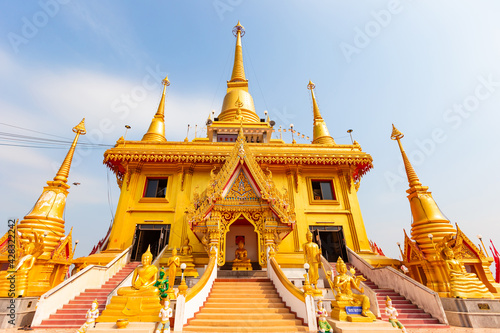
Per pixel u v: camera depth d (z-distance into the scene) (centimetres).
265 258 1300
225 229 1354
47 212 1294
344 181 1875
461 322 977
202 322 827
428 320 1001
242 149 1468
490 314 977
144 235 1666
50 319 965
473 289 1043
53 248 1247
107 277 1293
